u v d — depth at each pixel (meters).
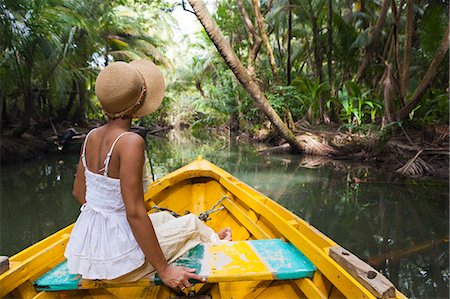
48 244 2.06
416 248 4.18
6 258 1.63
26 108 11.49
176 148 15.05
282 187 7.32
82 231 1.59
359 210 5.76
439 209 5.77
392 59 12.76
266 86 13.48
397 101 11.15
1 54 10.74
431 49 11.44
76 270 1.59
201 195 4.16
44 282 1.65
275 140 14.06
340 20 13.02
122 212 1.56
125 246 1.55
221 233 2.46
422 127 9.95
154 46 20.34
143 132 18.09
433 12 11.10
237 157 11.83
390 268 3.66
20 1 9.81
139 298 1.90
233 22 15.23
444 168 8.00
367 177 8.01
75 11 11.92
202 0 7.06
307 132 11.89
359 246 4.28
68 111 16.91
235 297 1.90
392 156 9.23
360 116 10.90
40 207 6.28
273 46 17.52
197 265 1.75
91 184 1.58
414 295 3.12
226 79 15.86
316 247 1.81
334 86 13.76
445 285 3.29
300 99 12.55
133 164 1.43
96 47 15.79
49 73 13.02
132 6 18.80
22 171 9.81
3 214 5.86
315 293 1.61
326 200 6.33
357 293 1.43
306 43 15.79
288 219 2.60
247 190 3.59
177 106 26.36
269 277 1.71
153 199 3.67
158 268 1.52
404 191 6.79
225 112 17.45
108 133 1.55
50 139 13.82
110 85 1.51
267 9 14.56
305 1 13.50
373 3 14.27
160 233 1.74
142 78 1.59
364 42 12.23
